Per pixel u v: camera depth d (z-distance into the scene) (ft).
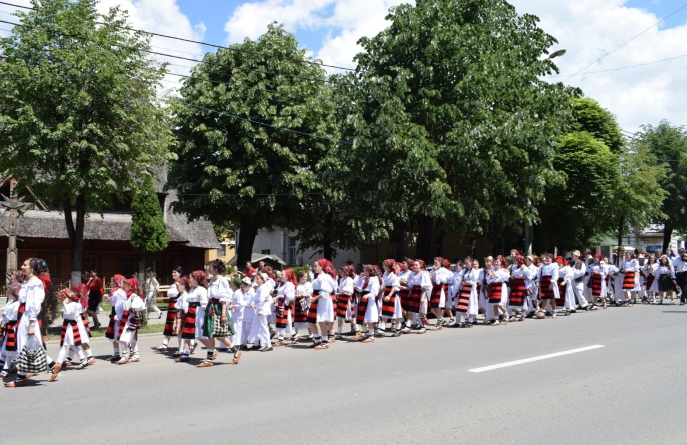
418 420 21.91
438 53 68.80
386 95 66.59
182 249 109.19
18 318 30.09
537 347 38.83
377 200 70.08
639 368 31.22
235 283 43.04
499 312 57.72
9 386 29.27
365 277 45.62
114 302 37.42
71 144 47.83
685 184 148.56
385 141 65.57
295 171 89.61
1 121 47.19
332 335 47.16
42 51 49.19
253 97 87.20
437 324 52.39
